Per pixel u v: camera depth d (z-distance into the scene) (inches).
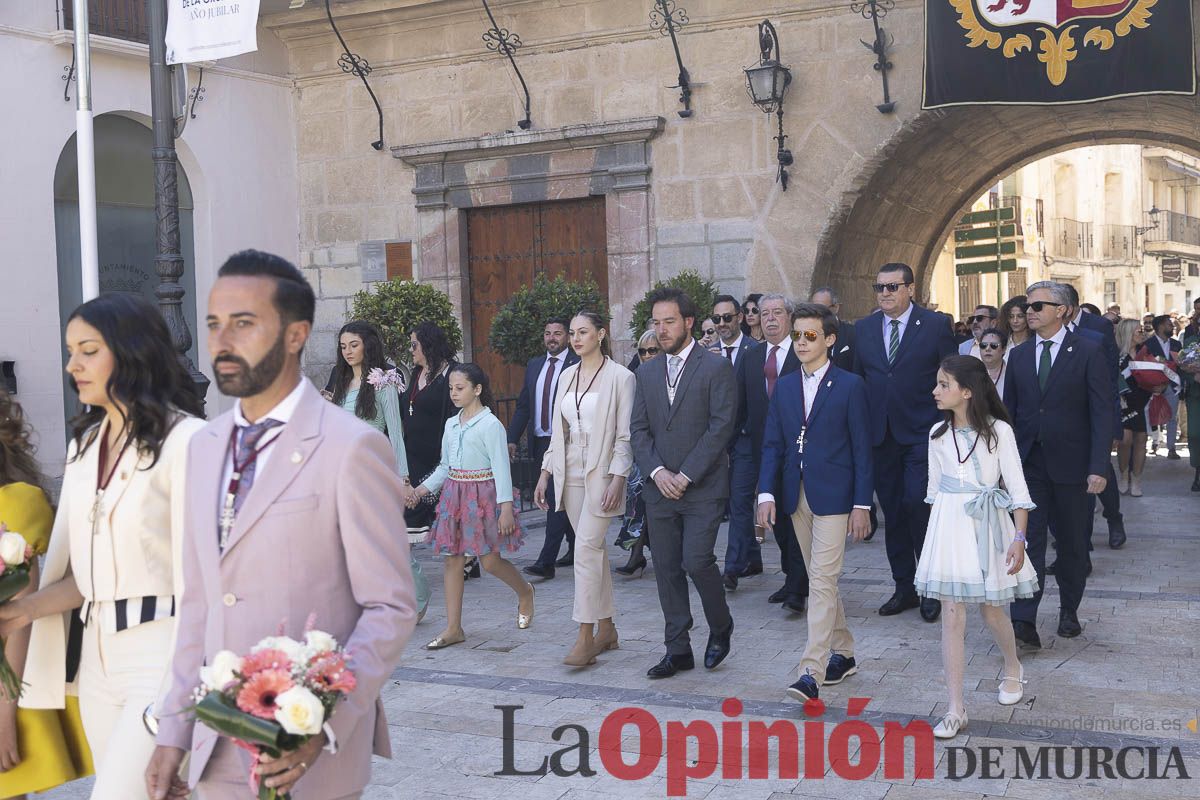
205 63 564.4
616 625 290.5
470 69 574.2
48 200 499.5
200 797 100.5
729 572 327.6
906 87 491.2
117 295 120.0
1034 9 455.5
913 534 290.0
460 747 200.1
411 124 588.7
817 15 505.0
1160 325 636.7
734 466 331.3
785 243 514.9
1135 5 442.3
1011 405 266.8
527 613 289.1
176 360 121.8
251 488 99.0
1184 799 170.2
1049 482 262.2
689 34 528.4
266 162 598.5
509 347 491.5
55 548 125.4
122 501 117.2
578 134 545.3
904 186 564.4
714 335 384.2
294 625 97.7
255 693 88.6
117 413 119.2
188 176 569.0
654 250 541.0
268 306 99.4
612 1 541.0
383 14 579.5
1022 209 1197.7
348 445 99.1
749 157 520.1
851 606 303.4
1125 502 487.8
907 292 295.9
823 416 224.2
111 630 117.3
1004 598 200.7
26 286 490.0
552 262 572.1
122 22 530.6
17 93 486.9
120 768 112.6
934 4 470.0
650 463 238.4
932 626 279.7
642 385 243.1
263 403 102.8
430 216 586.9
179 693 103.0
